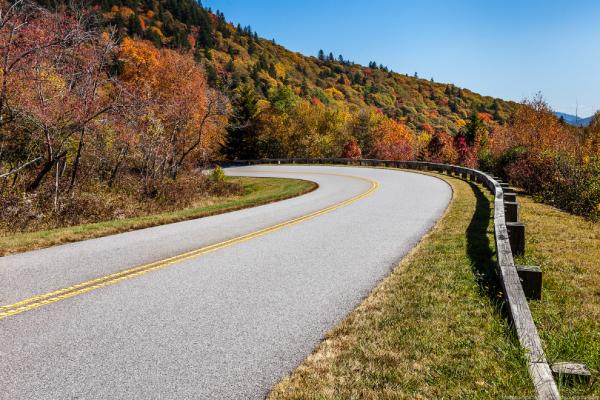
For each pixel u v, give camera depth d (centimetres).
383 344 438
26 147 1789
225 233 1085
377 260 795
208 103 3325
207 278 680
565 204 1565
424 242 927
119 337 458
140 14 18862
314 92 17175
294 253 856
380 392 350
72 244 947
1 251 857
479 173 2372
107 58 1855
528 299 550
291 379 374
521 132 4250
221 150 6750
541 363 351
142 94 2486
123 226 1154
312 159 5638
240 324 497
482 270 691
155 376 379
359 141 9025
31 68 1499
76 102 1683
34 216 1433
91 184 2138
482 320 488
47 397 344
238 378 378
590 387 334
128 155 2444
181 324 495
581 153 1959
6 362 401
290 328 486
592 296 566
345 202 1725
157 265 757
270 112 7650
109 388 358
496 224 784
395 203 1639
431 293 590
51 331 471
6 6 1385
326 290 623
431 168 3794
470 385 354
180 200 2145
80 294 596
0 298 576
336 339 455
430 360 400
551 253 792
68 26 1560
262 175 4053
